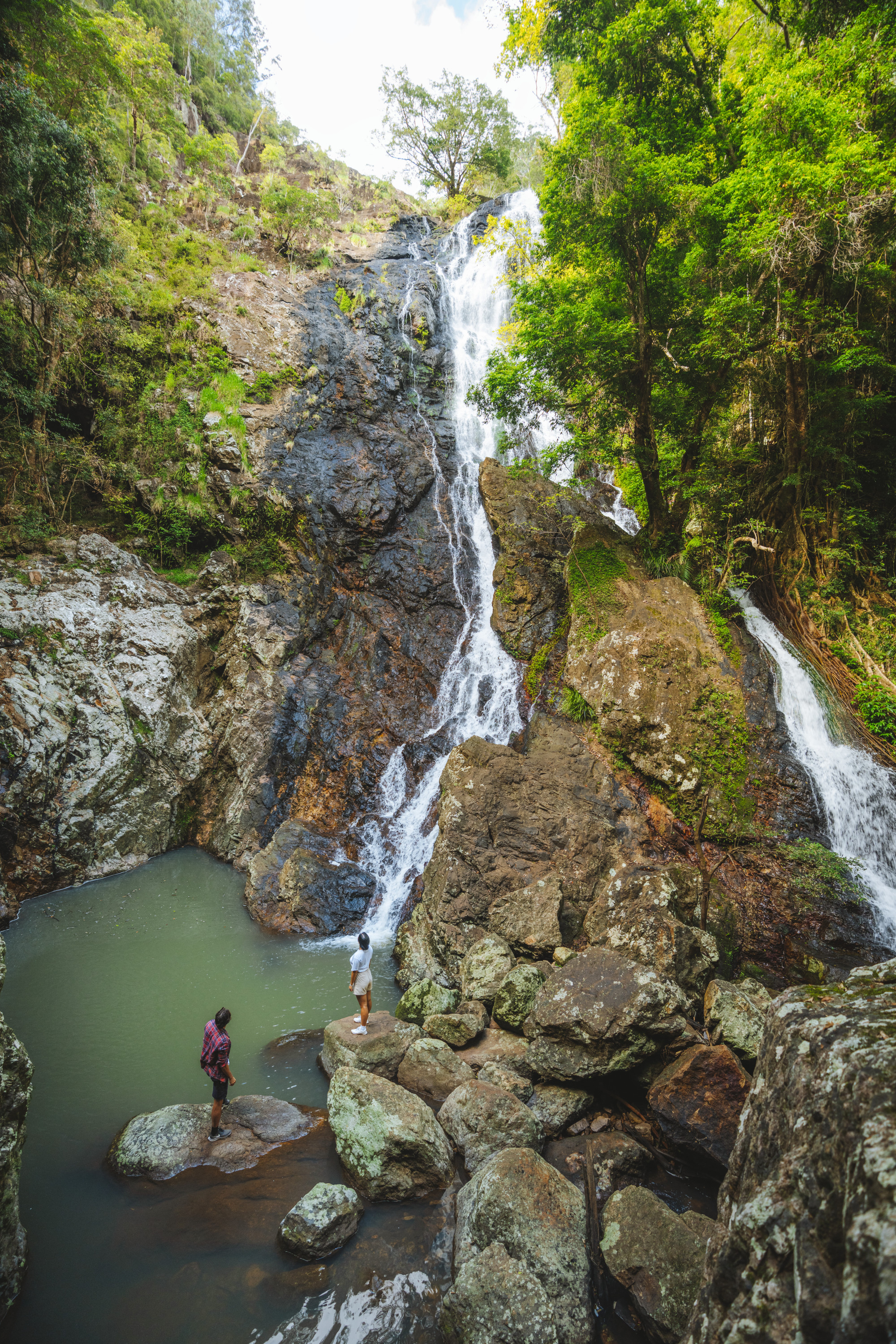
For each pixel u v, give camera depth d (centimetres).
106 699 1461
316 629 1838
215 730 1678
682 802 1263
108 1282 564
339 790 1579
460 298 2938
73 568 1636
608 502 2242
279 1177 682
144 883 1403
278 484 1981
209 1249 596
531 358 1538
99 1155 714
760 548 1362
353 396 2262
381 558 1984
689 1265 518
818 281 1385
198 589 1850
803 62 1350
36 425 1789
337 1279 568
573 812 1190
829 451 1479
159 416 2045
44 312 1802
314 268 2961
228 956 1153
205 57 4428
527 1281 509
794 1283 288
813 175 1162
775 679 1349
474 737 1340
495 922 1062
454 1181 673
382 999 1042
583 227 1423
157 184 3047
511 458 2367
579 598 1554
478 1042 883
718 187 1307
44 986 1039
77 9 2250
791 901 1112
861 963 1028
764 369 1497
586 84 1550
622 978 808
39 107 1597
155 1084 838
